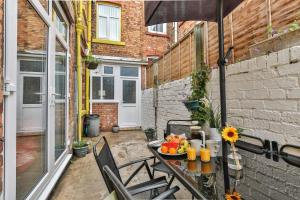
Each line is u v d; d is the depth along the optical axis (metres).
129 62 7.64
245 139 1.93
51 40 2.52
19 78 1.86
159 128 5.01
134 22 7.93
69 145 3.73
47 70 2.43
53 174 2.64
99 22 7.59
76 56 4.69
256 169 1.52
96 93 7.34
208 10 2.16
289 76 1.50
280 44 1.59
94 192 2.49
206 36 2.96
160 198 1.12
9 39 1.49
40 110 2.29
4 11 1.45
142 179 2.84
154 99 5.48
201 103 2.39
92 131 6.32
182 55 3.78
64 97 3.52
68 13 3.41
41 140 2.31
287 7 1.62
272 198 1.51
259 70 1.80
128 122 7.75
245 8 2.14
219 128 1.75
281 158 1.37
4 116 1.46
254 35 2.00
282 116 1.56
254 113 1.85
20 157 1.84
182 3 1.99
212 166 1.38
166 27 8.35
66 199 2.32
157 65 5.45
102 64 7.40
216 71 2.59
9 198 1.49
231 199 1.09
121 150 4.56
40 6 2.14
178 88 3.86
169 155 1.55
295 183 1.40
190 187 1.06
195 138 1.79
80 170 3.24
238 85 2.09
